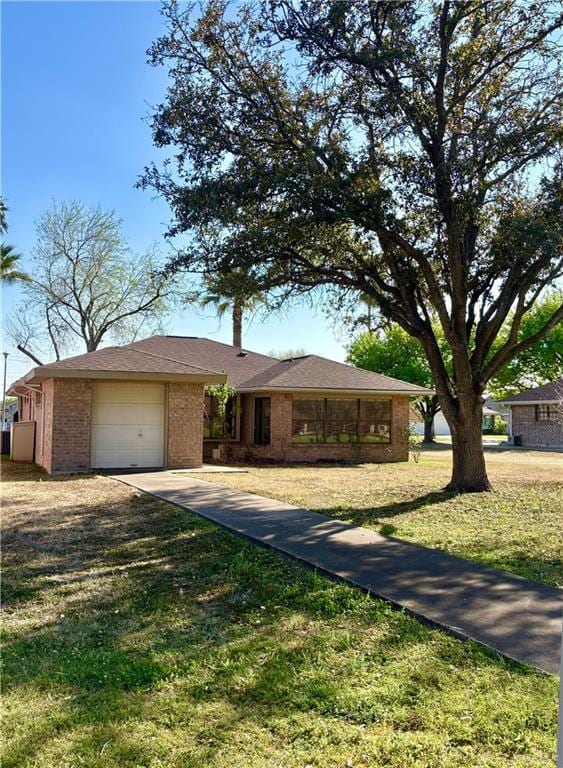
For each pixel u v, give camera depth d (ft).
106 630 15.97
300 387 68.44
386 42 31.96
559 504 34.81
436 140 33.58
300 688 12.40
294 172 31.01
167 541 25.85
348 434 72.13
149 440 57.06
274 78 34.17
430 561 21.83
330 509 33.01
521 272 37.65
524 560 22.27
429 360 41.04
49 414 55.67
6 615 17.22
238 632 15.66
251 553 23.22
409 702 11.71
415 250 36.35
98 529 28.43
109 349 58.65
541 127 31.63
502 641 14.37
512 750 10.05
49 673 13.25
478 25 32.58
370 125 34.83
